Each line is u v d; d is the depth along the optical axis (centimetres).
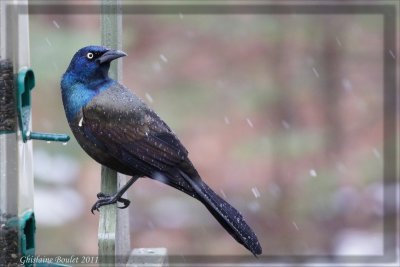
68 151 1480
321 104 1703
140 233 1491
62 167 1455
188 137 1658
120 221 702
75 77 736
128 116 725
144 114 732
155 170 715
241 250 1452
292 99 1706
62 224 1394
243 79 1734
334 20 1722
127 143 718
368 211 1534
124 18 1744
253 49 1738
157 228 1495
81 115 728
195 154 1631
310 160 1612
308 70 1722
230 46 1750
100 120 723
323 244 1488
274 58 1727
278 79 1714
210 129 1670
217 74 1720
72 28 1505
